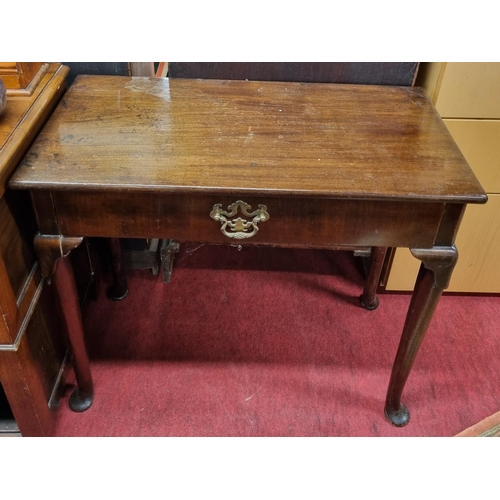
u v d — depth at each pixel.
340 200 0.92
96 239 1.59
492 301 1.62
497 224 1.45
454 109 1.26
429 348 1.46
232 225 0.95
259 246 1.79
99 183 0.88
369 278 1.51
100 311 1.53
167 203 0.93
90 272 1.53
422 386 1.37
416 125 1.09
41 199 0.92
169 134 1.03
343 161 0.96
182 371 1.38
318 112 1.13
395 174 0.93
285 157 0.97
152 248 1.65
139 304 1.56
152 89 1.20
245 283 1.66
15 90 1.03
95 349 1.42
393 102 1.19
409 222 0.94
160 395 1.32
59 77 1.13
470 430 1.11
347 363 1.42
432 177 0.93
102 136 1.01
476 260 1.53
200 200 0.92
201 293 1.61
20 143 0.92
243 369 1.39
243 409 1.29
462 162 0.97
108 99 1.15
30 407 1.07
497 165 1.34
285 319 1.54
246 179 0.90
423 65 1.31
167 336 1.47
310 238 0.97
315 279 1.68
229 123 1.08
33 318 1.11
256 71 1.31
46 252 0.98
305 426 1.26
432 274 1.01
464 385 1.37
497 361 1.43
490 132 1.29
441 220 0.94
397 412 1.27
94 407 1.28
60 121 1.05
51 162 0.93
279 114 1.12
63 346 1.32
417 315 1.07
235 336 1.48
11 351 0.96
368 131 1.06
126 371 1.37
